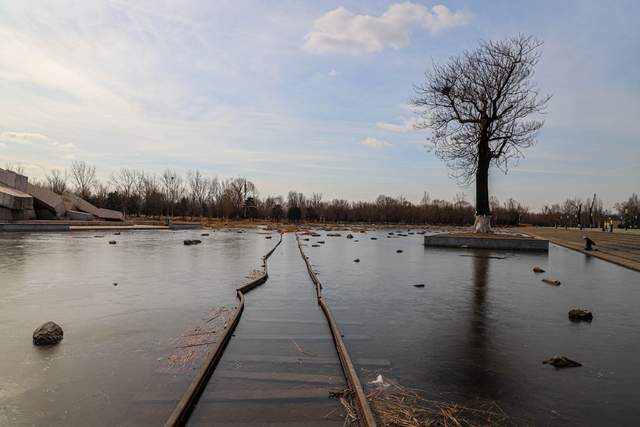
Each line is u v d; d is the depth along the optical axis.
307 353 4.94
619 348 5.23
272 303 7.58
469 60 22.56
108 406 3.54
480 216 22.89
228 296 8.02
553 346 5.29
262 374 4.29
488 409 3.57
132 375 4.18
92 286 8.76
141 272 10.81
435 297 8.27
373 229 50.50
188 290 8.51
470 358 4.81
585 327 6.20
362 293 8.59
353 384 3.82
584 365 4.63
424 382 4.12
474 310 7.19
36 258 13.43
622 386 4.07
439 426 3.27
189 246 19.16
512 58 21.45
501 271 12.31
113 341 5.21
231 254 15.84
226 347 5.12
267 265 12.95
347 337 5.55
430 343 5.35
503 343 5.38
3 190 28.64
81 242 19.98
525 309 7.33
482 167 22.72
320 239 26.72
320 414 3.47
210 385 4.00
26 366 4.39
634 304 7.86
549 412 3.52
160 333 5.56
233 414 3.44
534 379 4.22
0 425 3.22
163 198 56.06
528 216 98.69
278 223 58.34
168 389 3.88
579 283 10.33
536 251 20.02
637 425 3.31
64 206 34.56
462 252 18.66
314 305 7.45
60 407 3.52
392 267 12.92
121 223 37.50
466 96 22.50
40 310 6.67
